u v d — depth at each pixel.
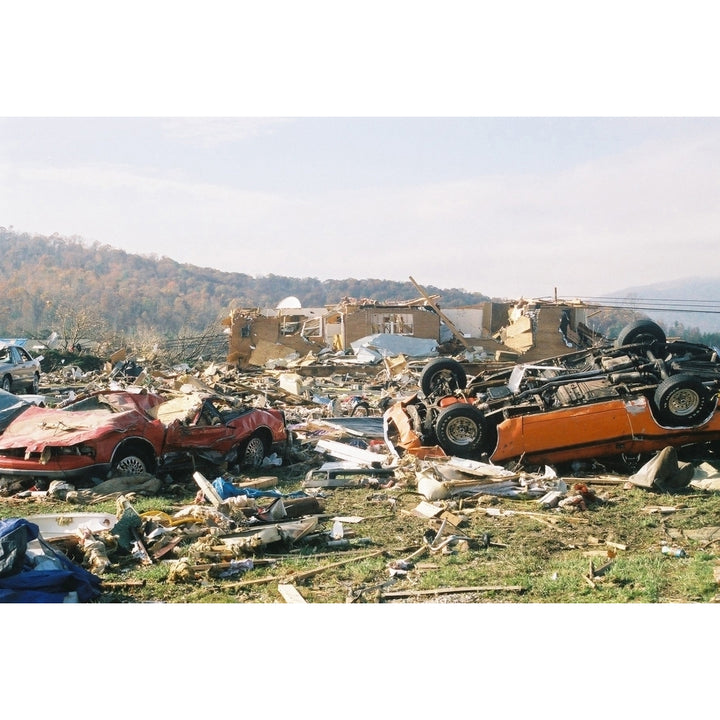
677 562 8.28
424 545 8.85
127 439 11.65
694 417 12.69
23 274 122.00
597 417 12.67
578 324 44.88
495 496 11.21
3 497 11.12
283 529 8.86
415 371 35.22
